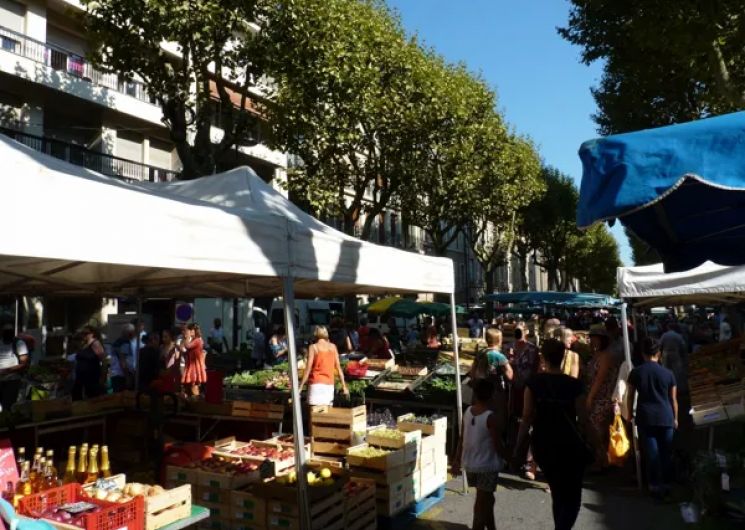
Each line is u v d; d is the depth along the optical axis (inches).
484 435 201.3
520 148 1256.2
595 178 120.7
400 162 882.8
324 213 876.6
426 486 246.4
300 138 755.4
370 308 1035.3
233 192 213.5
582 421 186.9
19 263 195.5
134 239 125.2
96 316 828.6
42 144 788.6
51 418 269.7
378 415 316.5
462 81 1016.2
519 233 1861.5
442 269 275.0
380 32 797.2
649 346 265.1
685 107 671.1
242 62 603.5
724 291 278.2
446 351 541.0
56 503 145.3
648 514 239.6
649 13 306.0
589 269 2568.9
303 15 598.5
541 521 232.2
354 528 203.0
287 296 173.8
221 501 199.5
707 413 257.1
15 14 756.0
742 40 295.3
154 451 238.4
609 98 761.0
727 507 202.5
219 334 750.5
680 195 155.1
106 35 550.9
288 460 230.1
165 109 573.9
